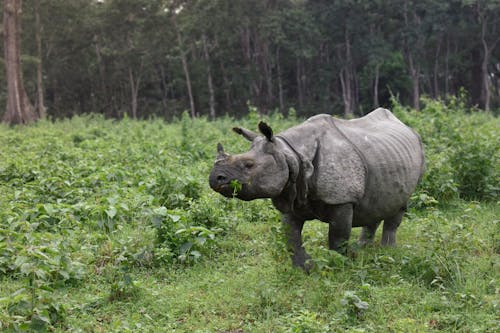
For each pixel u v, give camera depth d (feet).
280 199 32.17
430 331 27.20
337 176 32.40
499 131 67.56
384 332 27.02
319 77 287.89
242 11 269.44
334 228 33.50
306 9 289.12
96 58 312.29
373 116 38.78
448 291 31.19
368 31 279.69
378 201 34.94
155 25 283.59
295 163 30.81
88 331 28.07
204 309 30.14
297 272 32.73
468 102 294.66
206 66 283.18
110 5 276.82
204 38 283.38
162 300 30.99
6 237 35.73
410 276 33.53
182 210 42.93
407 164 36.19
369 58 267.18
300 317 27.02
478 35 268.00
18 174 60.85
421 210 48.98
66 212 41.78
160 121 148.05
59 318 28.40
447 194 50.67
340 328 27.04
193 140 81.30
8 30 184.44
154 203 45.68
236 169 29.37
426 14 270.67
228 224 43.14
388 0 266.57
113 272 34.47
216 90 298.97
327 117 34.55
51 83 311.88
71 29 287.69
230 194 29.58
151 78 311.88
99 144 85.51
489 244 38.32
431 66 288.10
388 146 35.29
